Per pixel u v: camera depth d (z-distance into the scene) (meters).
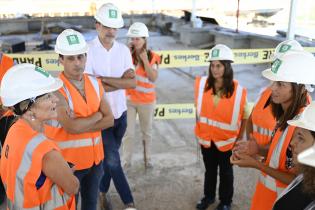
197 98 3.33
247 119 3.10
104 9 3.16
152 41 13.88
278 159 2.14
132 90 4.23
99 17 3.14
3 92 1.77
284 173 2.11
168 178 4.22
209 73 3.24
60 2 20.70
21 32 14.96
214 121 3.26
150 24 17.45
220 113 3.21
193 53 4.93
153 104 4.36
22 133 1.78
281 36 9.66
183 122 6.11
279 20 14.08
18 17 15.80
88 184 2.80
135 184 4.08
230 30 11.79
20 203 1.80
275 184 2.24
